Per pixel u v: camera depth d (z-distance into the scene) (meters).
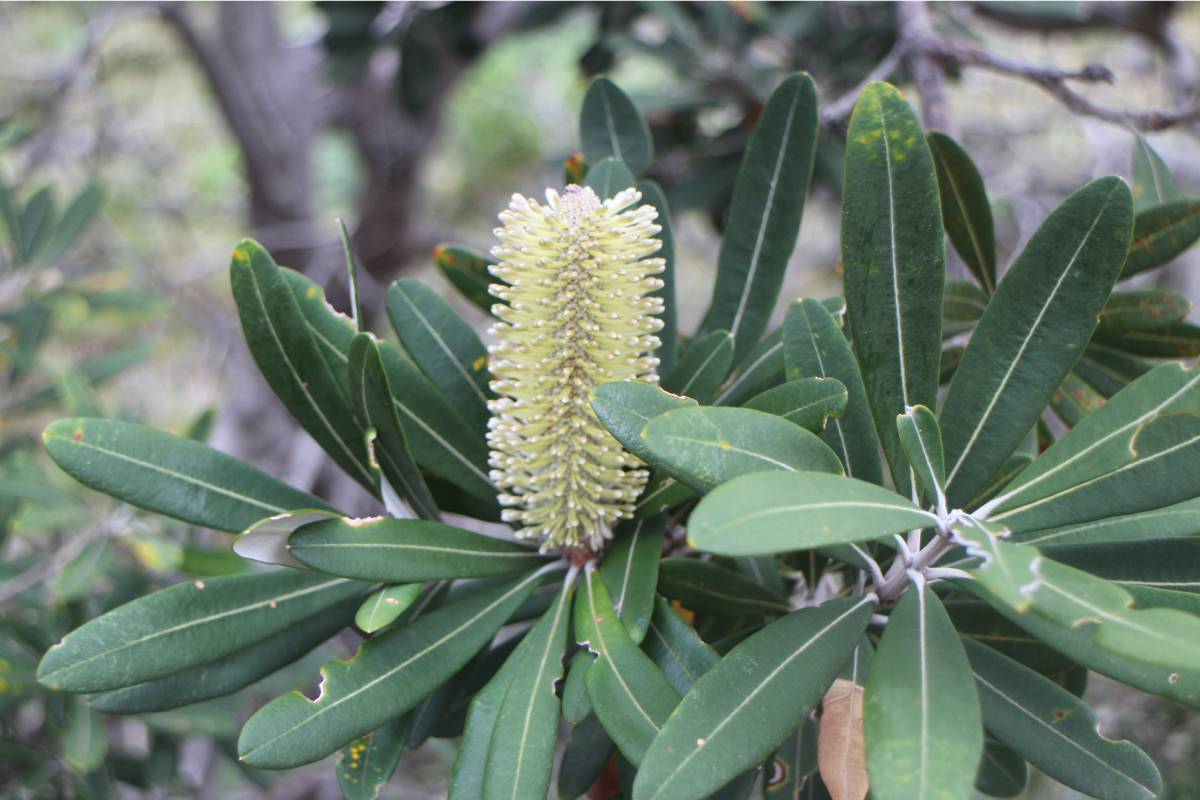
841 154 0.78
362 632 0.46
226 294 1.93
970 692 0.34
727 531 0.32
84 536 0.73
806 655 0.37
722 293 0.47
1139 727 1.02
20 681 0.65
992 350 0.39
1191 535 0.40
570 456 0.42
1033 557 0.33
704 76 0.88
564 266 0.40
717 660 0.40
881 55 0.87
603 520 0.43
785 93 0.45
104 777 0.70
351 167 2.20
